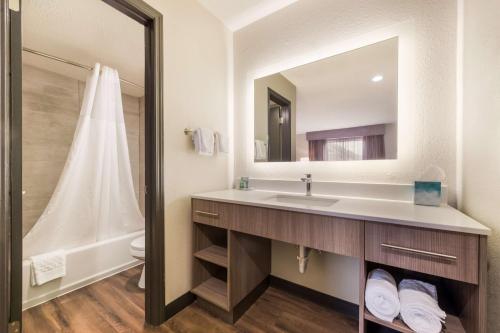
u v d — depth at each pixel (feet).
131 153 9.45
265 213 3.97
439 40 3.95
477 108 3.04
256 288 5.30
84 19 5.05
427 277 3.65
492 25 2.64
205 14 5.71
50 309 5.00
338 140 5.04
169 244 4.67
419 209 3.40
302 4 5.47
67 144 7.33
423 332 2.65
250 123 6.37
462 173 3.62
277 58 5.88
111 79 7.04
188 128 5.19
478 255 2.35
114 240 6.83
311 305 5.06
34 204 6.64
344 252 3.20
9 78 2.82
